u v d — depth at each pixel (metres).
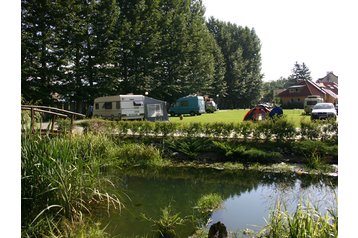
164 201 6.33
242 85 51.72
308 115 25.39
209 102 34.38
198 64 36.75
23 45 21.58
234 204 6.15
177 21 33.53
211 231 4.22
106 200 5.90
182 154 10.50
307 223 3.28
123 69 30.50
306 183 7.61
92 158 6.96
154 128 11.90
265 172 8.79
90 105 26.92
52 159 4.60
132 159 9.64
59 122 10.67
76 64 26.09
